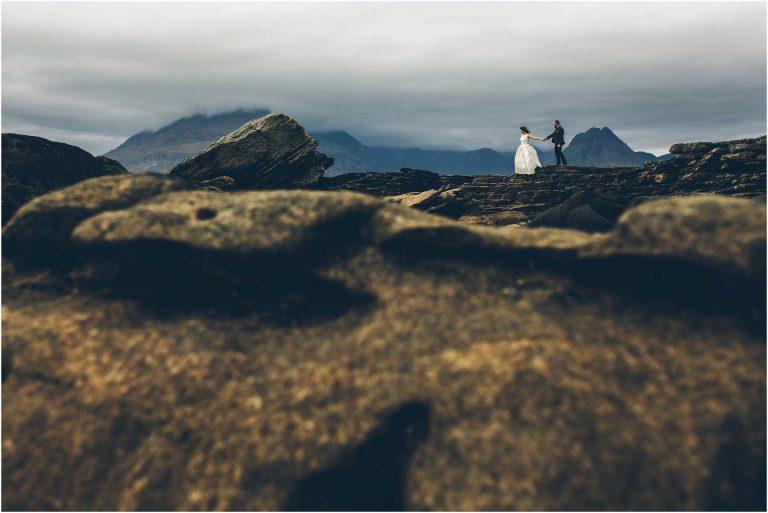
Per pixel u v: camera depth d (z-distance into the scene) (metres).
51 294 11.21
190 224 10.97
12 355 9.86
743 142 22.92
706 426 7.70
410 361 8.88
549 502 7.15
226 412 8.77
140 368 9.52
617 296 9.74
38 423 9.04
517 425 7.84
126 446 8.66
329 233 11.15
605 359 8.56
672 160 24.48
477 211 23.78
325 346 9.65
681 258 9.16
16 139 16.05
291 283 10.98
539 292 9.94
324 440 8.14
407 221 10.85
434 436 7.99
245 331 10.29
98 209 11.73
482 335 9.11
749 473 7.38
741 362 8.42
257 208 11.22
